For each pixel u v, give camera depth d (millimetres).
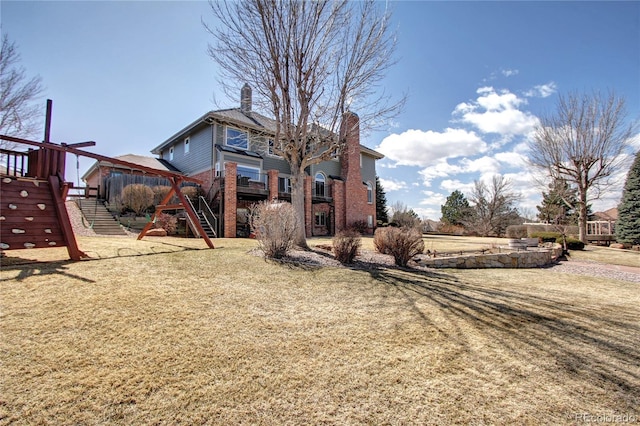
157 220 13477
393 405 2059
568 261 11344
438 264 8305
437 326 3469
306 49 8234
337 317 3650
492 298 4754
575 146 17172
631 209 16109
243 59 8281
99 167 16969
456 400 2133
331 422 1880
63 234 6039
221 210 14859
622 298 5402
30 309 3355
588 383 2393
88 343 2717
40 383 2133
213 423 1836
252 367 2467
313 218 20891
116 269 5223
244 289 4590
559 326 3623
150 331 3014
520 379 2426
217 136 17312
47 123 6367
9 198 5613
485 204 36281
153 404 1978
